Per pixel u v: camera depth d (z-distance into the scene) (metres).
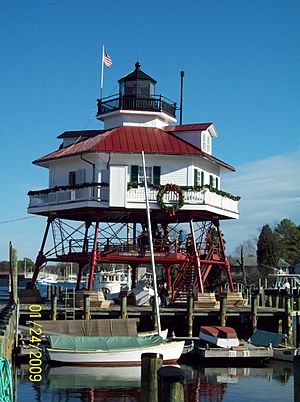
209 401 27.09
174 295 49.59
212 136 50.28
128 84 49.47
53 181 49.12
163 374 11.34
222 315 40.62
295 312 43.41
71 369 32.81
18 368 32.72
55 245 48.03
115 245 46.28
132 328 36.47
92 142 46.75
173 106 51.16
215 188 47.47
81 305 42.34
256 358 36.00
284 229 139.12
